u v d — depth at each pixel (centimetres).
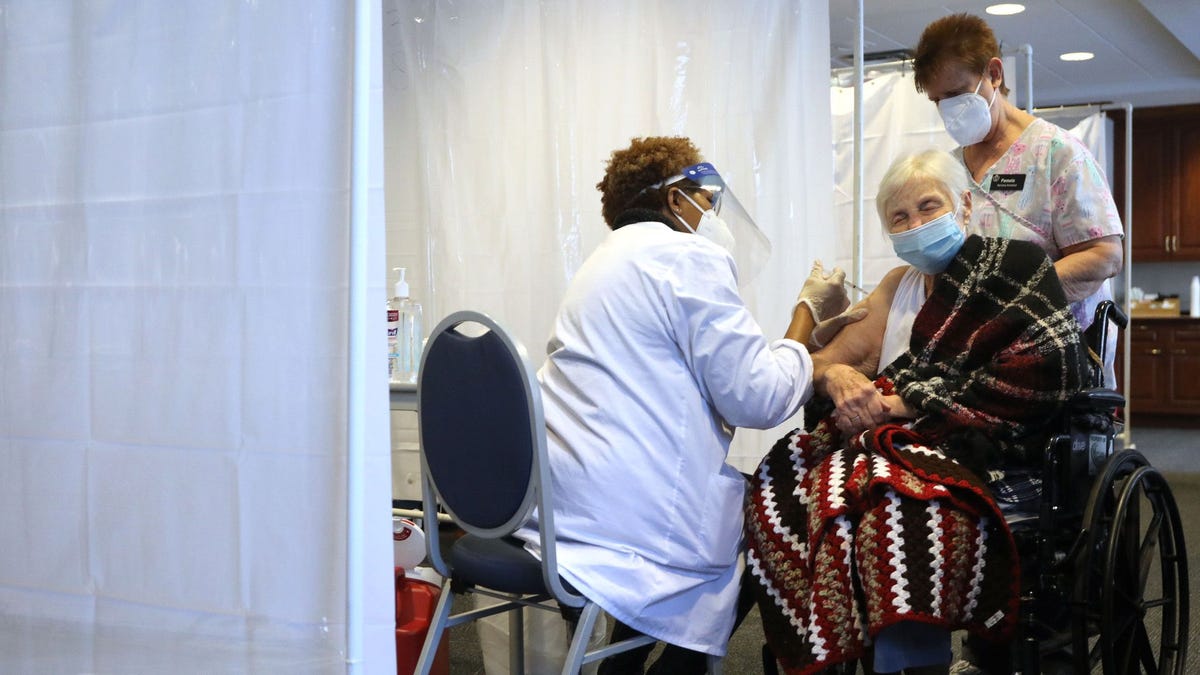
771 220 293
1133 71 756
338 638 140
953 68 222
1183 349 838
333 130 138
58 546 160
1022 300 187
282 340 142
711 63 297
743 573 190
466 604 307
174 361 150
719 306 173
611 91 312
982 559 171
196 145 147
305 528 142
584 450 170
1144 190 862
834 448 190
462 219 336
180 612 150
